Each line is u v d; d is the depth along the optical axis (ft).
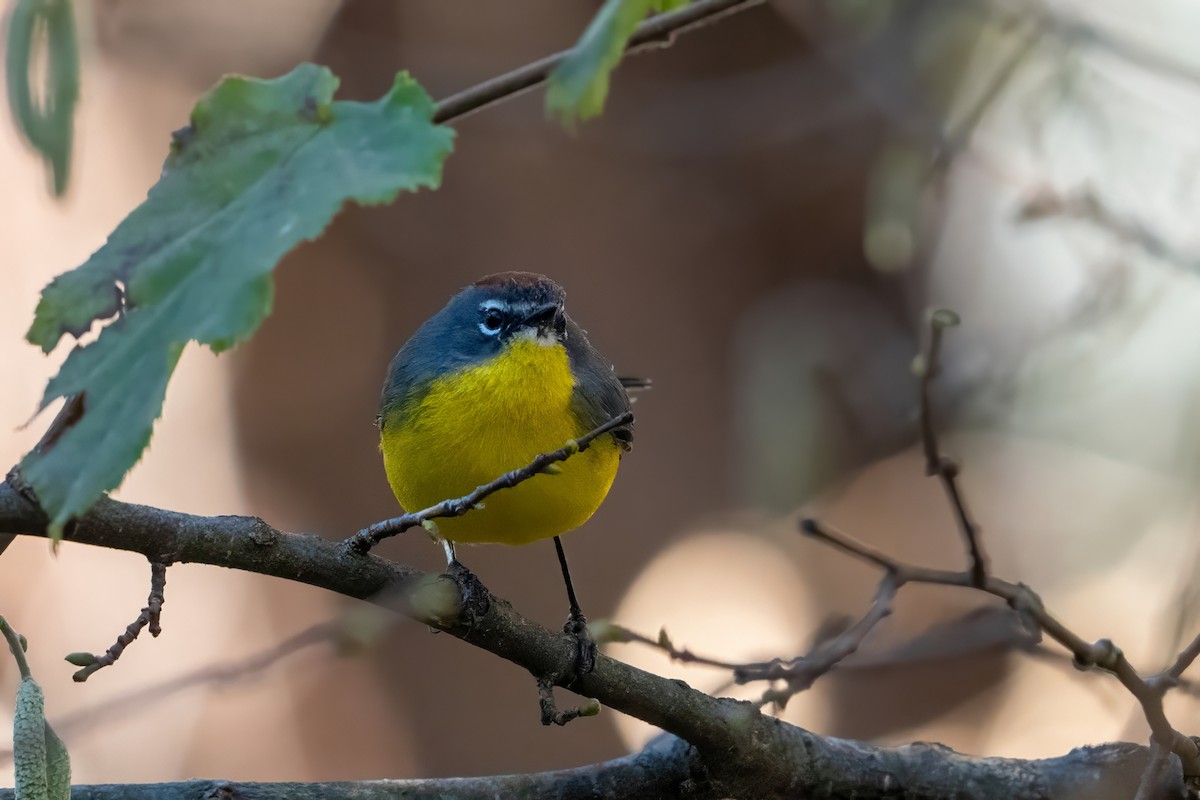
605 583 51.31
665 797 21.17
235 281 10.57
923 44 35.12
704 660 20.56
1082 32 30.66
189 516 16.81
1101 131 31.60
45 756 14.07
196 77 52.37
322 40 51.90
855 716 52.31
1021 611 18.43
